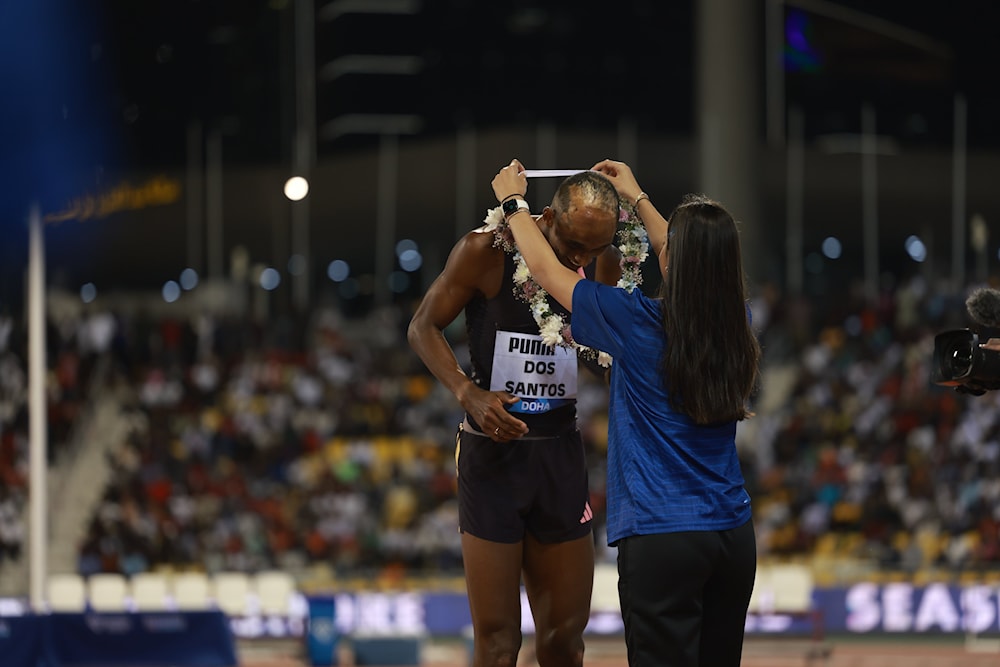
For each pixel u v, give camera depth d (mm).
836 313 39906
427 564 27938
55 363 35906
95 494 31781
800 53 44500
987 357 6516
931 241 48969
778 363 36781
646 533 5590
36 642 17953
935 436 31547
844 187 46500
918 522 29062
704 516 5590
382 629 22953
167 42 31969
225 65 39062
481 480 6441
